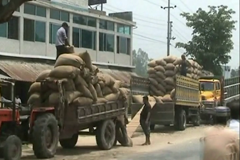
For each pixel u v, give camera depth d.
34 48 28.00
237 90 33.16
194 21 42.31
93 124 14.71
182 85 22.33
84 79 13.49
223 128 4.43
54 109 12.82
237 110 4.56
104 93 15.02
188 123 25.81
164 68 22.08
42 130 11.81
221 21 41.56
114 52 37.16
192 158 12.47
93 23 34.62
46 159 12.12
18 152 10.94
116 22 37.16
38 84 13.09
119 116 15.78
